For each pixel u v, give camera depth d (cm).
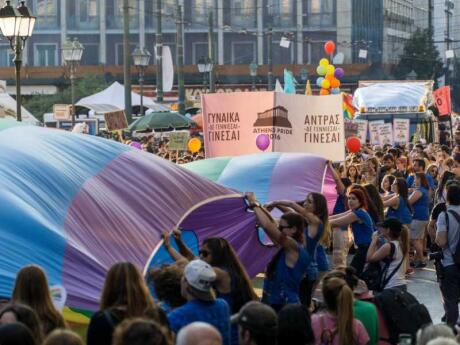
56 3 12925
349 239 2391
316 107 2456
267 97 2434
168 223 1446
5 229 1292
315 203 1589
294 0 13250
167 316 1044
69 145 1480
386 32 14675
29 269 1034
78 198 1382
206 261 1227
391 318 1191
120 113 4231
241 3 13275
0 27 2650
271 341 925
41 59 12962
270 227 1398
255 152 2447
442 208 1980
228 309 1077
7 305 971
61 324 1030
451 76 17625
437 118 5562
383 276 1587
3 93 4125
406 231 1598
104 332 985
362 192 1911
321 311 1098
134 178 1473
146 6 13088
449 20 19875
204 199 1530
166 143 4169
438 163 3438
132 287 1010
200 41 13250
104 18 12962
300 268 1378
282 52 13312
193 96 10975
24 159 1402
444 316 1786
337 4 13200
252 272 1667
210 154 2467
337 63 11219
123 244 1368
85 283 1280
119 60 13025
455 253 1725
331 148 2456
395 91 5328
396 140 4856
